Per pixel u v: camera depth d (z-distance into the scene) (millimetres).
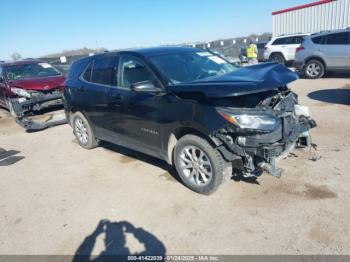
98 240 3232
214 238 3076
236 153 3359
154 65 4086
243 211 3428
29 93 8047
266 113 3307
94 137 5719
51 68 9711
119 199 3965
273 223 3186
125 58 4578
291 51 15391
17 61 9852
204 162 3674
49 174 4980
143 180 4395
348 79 10883
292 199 3543
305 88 9953
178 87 3682
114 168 4926
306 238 2934
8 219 3785
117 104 4578
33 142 6820
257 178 4055
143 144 4430
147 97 4039
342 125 5832
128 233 3289
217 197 3746
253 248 2891
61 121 7969
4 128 8344
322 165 4246
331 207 3330
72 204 3975
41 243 3281
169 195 3916
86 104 5332
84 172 4906
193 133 3736
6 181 4883
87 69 5453
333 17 16812
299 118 3982
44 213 3838
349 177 3879
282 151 3445
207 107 3381
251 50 15828
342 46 10867
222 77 3850
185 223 3348
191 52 4715
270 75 3660
